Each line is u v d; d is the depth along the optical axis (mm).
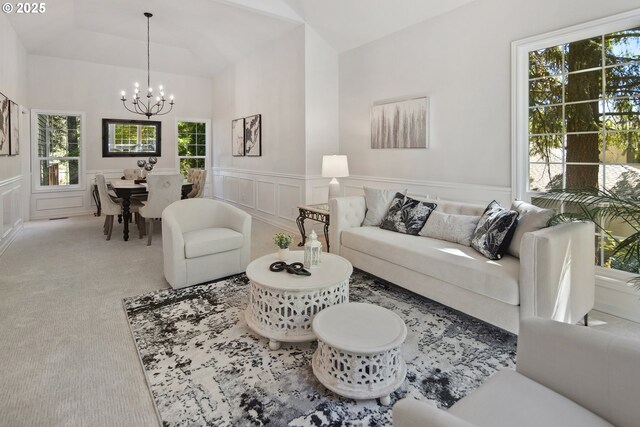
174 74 7941
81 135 7043
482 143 3646
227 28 5824
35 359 2123
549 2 3068
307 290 2223
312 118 5254
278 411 1703
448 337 2387
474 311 2473
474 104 3691
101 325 2547
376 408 1724
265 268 2557
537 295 2125
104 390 1854
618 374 1063
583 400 1132
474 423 1036
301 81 5223
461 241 2977
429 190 4195
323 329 1856
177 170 8141
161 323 2574
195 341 2336
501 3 3408
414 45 4266
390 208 3666
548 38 3082
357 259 3475
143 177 6145
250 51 6406
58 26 5805
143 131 7695
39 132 6680
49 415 1672
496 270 2357
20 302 2914
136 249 4527
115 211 4938
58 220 6504
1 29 4438
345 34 4945
